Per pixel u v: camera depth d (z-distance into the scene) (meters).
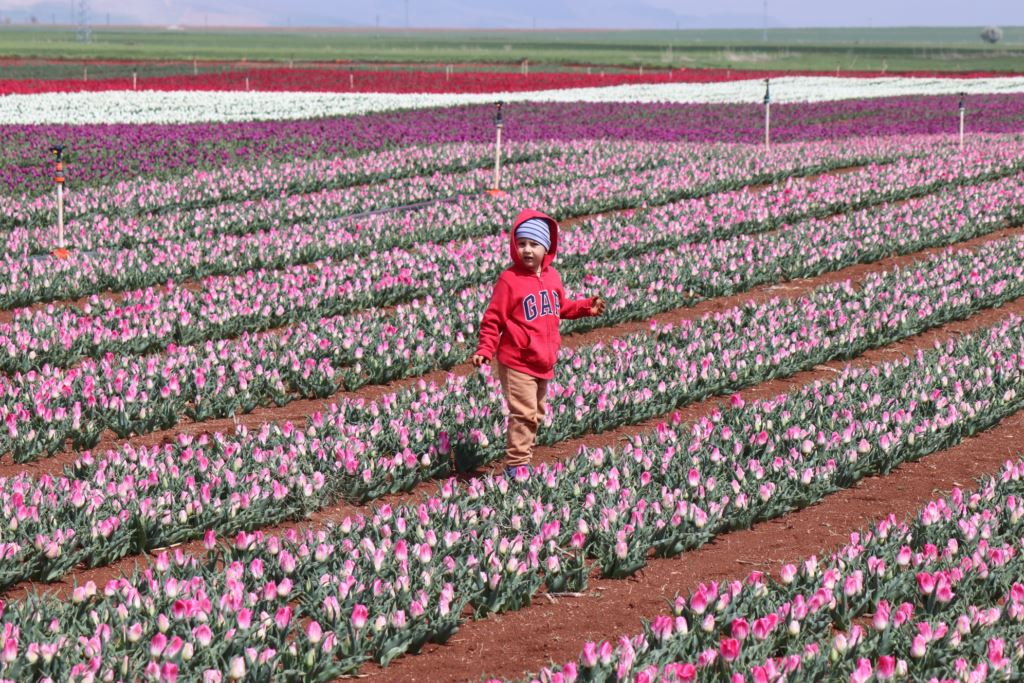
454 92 61.75
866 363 11.69
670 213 20.02
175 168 27.94
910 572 6.02
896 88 64.31
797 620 5.42
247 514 7.27
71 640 5.21
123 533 6.85
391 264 15.72
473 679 5.38
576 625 5.94
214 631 5.43
